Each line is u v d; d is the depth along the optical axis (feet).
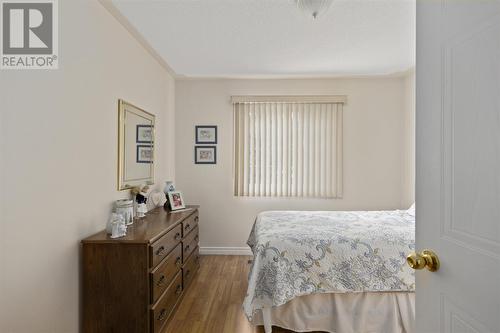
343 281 7.00
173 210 10.64
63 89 5.93
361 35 8.88
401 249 7.13
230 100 13.52
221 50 10.13
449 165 2.82
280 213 10.68
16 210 4.80
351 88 13.47
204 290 9.71
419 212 3.34
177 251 8.55
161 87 11.80
